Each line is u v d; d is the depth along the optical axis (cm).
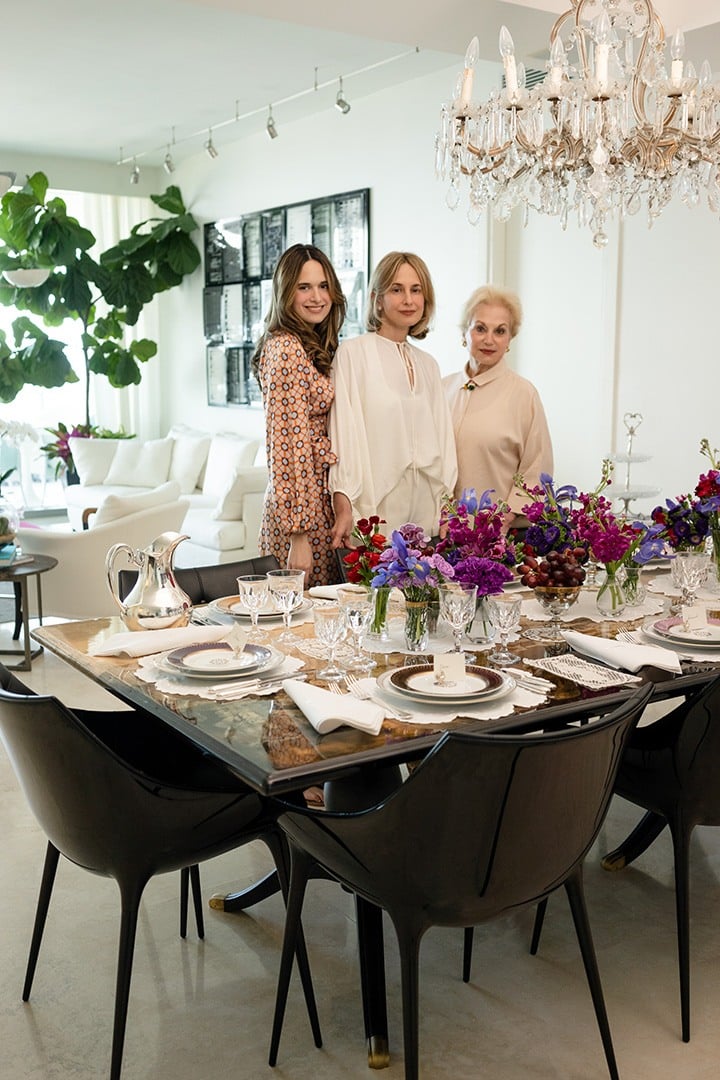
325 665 227
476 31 427
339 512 344
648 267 541
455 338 654
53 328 952
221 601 285
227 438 790
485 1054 206
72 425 992
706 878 282
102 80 677
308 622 266
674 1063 203
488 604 234
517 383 388
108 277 884
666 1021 217
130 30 579
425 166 663
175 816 196
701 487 297
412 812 168
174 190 902
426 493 363
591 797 180
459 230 639
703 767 212
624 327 557
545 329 608
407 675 210
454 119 304
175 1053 207
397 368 356
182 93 710
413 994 177
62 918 261
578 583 250
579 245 577
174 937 252
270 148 814
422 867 172
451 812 167
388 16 406
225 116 773
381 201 706
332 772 170
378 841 174
